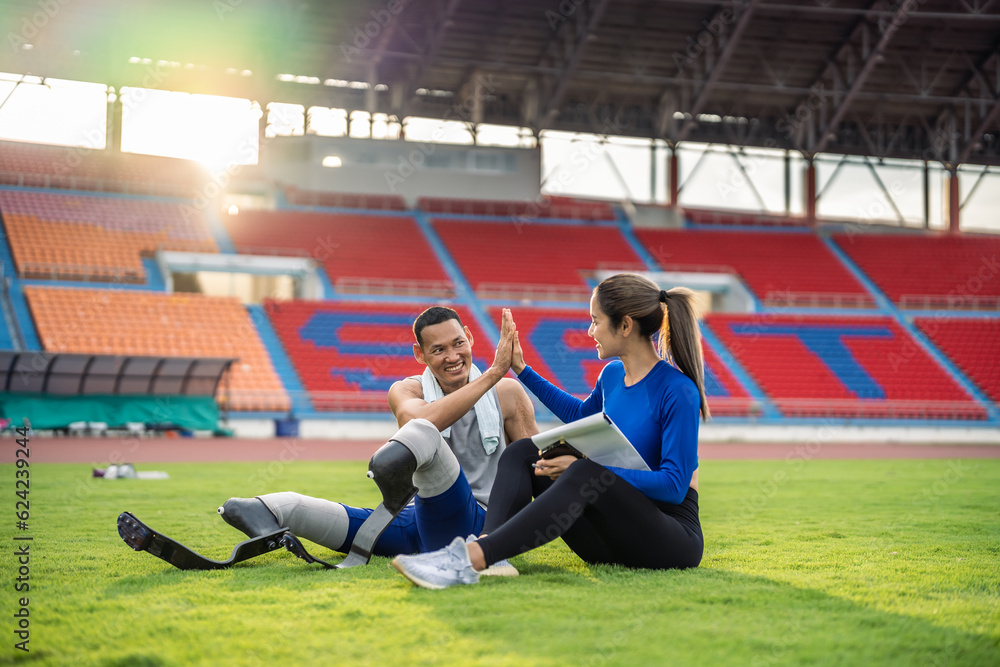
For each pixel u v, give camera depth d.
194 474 9.26
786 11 23.23
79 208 24.08
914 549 3.77
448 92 27.23
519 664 1.84
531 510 2.66
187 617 2.28
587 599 2.46
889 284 27.11
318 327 21.64
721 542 4.04
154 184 25.67
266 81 24.89
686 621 2.22
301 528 3.23
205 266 22.31
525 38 24.52
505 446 3.28
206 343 20.23
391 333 21.91
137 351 19.34
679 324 2.97
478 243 27.27
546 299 25.20
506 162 28.14
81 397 17.09
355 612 2.31
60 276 21.38
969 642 2.06
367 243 26.05
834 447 18.09
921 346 23.94
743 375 22.23
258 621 2.23
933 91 27.78
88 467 10.02
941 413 21.22
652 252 27.97
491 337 22.69
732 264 27.67
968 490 7.60
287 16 21.83
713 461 13.08
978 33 24.55
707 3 22.62
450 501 2.91
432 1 22.58
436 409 2.96
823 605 2.45
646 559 2.89
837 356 23.25
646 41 24.66
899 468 11.25
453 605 2.38
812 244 29.06
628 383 3.04
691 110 26.06
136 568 3.12
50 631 2.14
